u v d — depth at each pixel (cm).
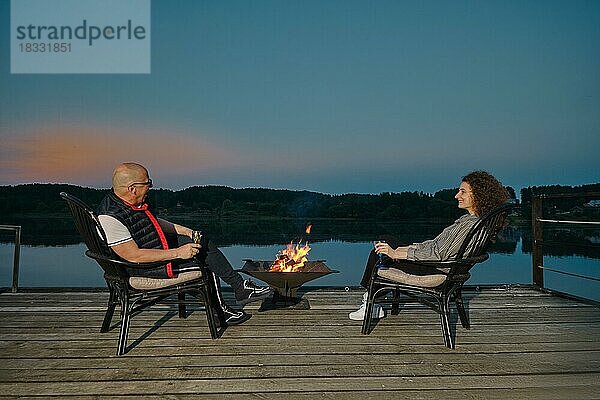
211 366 262
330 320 362
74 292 478
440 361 272
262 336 318
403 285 310
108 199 304
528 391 231
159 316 371
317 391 230
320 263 415
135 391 229
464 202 311
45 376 247
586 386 237
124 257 288
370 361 271
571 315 387
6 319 365
